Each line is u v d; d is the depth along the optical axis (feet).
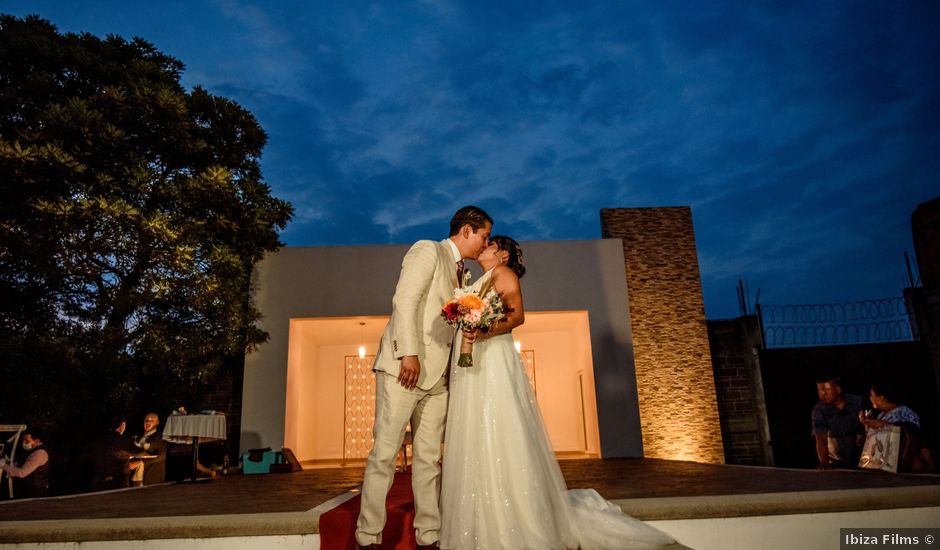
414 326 7.64
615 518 8.32
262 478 22.36
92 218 22.08
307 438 39.01
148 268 25.29
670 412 34.96
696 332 36.29
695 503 9.11
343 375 42.96
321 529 8.54
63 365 23.48
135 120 25.25
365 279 33.37
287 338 32.45
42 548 8.54
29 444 20.89
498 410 8.05
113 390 25.23
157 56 29.40
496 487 7.72
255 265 33.17
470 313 7.65
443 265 8.55
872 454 14.05
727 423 35.04
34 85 23.68
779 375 33.81
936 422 30.94
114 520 8.76
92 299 25.95
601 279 34.24
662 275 37.29
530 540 7.47
